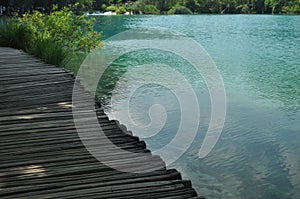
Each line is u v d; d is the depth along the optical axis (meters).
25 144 2.40
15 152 2.28
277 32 20.52
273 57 11.91
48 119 2.87
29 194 1.83
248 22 28.11
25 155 2.25
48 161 2.17
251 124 5.06
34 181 1.95
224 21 28.80
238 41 16.05
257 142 4.43
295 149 4.25
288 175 3.61
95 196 1.83
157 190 1.89
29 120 2.84
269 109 5.85
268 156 4.04
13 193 1.84
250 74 8.91
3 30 7.29
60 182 1.95
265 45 14.95
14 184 1.92
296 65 10.42
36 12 8.93
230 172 3.65
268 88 7.41
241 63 10.56
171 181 1.97
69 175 2.02
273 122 5.18
